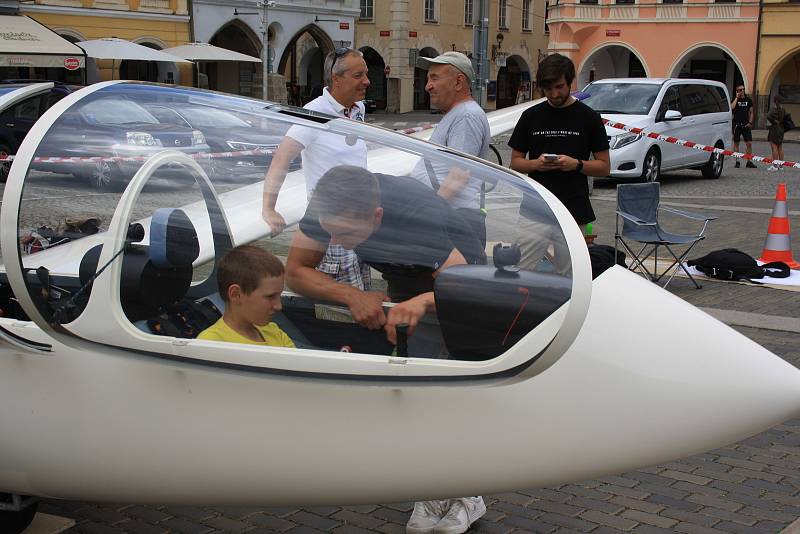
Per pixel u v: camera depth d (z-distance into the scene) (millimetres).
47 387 2904
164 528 4004
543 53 58781
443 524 3812
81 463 2930
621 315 2854
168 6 32625
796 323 7270
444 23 51938
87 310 2820
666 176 18969
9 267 2795
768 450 4891
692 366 2807
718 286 8664
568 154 5359
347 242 2922
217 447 2787
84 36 30328
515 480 2797
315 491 2812
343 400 2719
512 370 2627
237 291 2889
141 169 3037
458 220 2941
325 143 3164
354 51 4973
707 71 42938
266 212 3037
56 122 3027
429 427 2721
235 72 37750
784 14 37625
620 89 17422
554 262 2715
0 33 25125
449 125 4598
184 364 2756
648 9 40625
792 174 19703
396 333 2785
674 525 4047
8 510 3600
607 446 2764
